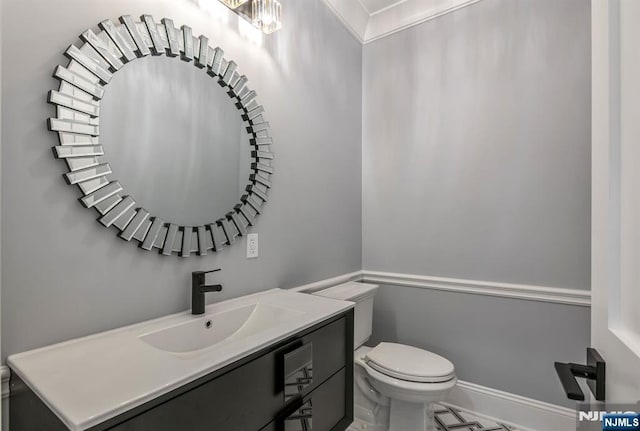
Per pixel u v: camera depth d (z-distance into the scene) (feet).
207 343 3.66
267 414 2.90
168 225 3.65
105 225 3.11
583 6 5.41
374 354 5.56
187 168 3.89
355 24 7.30
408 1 7.02
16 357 2.55
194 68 3.97
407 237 7.09
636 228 1.62
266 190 4.96
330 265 6.51
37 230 2.70
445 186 6.64
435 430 5.73
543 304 5.68
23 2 2.63
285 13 5.42
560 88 5.57
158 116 3.59
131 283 3.35
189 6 3.90
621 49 1.81
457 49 6.53
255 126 4.75
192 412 2.29
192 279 3.78
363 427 5.61
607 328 1.90
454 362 6.49
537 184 5.75
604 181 1.96
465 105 6.43
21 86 2.61
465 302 6.41
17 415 2.39
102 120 3.09
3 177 2.52
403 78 7.17
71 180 2.86
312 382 3.47
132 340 2.95
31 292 2.66
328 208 6.47
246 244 4.66
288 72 5.46
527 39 5.84
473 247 6.34
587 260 5.34
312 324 3.46
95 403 1.90
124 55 3.24
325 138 6.40
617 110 1.86
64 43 2.85
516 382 5.90
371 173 7.57
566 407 5.47
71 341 2.88
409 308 7.04
